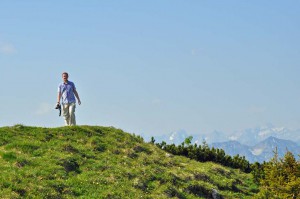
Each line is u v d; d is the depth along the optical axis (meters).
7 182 20.86
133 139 35.84
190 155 40.47
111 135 34.75
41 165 24.59
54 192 21.69
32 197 20.48
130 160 30.23
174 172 30.08
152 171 28.59
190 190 28.12
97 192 23.22
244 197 30.53
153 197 24.83
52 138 30.64
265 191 30.34
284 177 31.89
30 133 30.70
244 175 38.12
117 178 25.69
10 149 26.34
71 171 25.39
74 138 31.70
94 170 26.36
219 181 32.03
